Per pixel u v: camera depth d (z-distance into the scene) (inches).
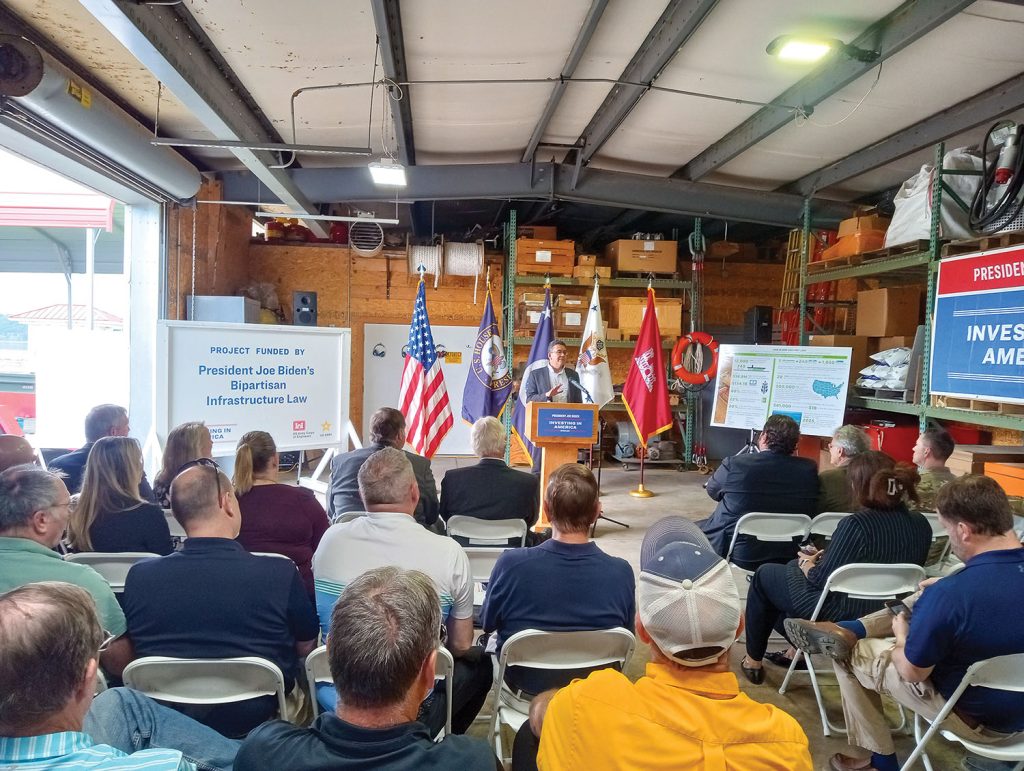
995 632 68.3
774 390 233.0
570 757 40.1
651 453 342.6
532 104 206.4
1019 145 162.2
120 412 139.5
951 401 183.6
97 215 323.6
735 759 36.8
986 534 72.8
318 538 104.5
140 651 66.7
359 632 39.4
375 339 349.7
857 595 97.0
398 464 80.2
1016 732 71.5
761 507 129.3
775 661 124.8
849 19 152.0
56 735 38.2
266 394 189.0
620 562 78.8
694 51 168.7
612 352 363.6
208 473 71.3
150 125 221.6
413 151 249.0
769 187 286.0
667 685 39.5
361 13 146.5
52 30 154.6
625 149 251.3
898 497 96.9
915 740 91.0
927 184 193.8
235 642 66.6
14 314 546.0
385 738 38.5
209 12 143.5
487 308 263.6
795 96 189.8
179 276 253.4
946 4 136.0
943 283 173.9
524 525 124.0
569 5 145.7
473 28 155.0
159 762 39.6
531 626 76.1
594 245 408.5
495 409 262.5
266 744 39.1
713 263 382.3
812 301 290.8
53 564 67.7
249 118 199.9
